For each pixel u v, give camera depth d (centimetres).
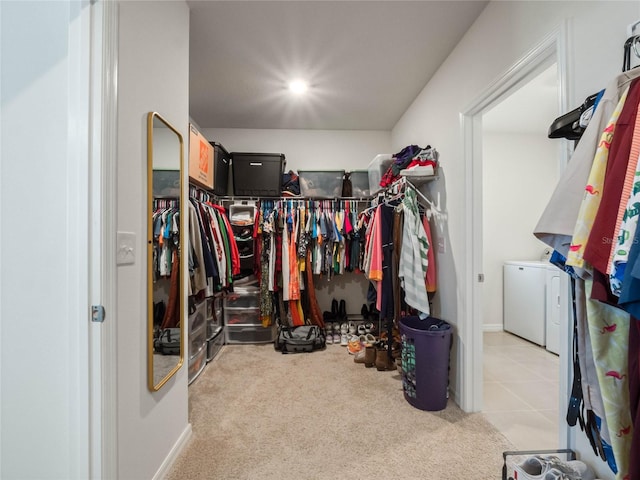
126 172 103
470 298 181
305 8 164
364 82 241
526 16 132
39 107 92
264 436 154
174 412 138
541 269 294
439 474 128
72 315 88
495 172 350
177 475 128
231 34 185
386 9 165
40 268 91
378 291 225
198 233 203
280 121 324
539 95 255
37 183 91
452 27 179
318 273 300
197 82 241
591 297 72
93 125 88
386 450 143
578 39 106
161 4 130
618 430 79
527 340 311
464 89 184
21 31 93
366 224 293
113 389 93
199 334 232
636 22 84
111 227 92
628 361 74
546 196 354
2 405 92
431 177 216
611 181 68
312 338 281
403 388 194
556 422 168
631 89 71
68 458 90
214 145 278
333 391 202
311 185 317
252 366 245
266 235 292
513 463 112
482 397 191
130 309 105
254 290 298
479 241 182
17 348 92
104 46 90
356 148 351
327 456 140
